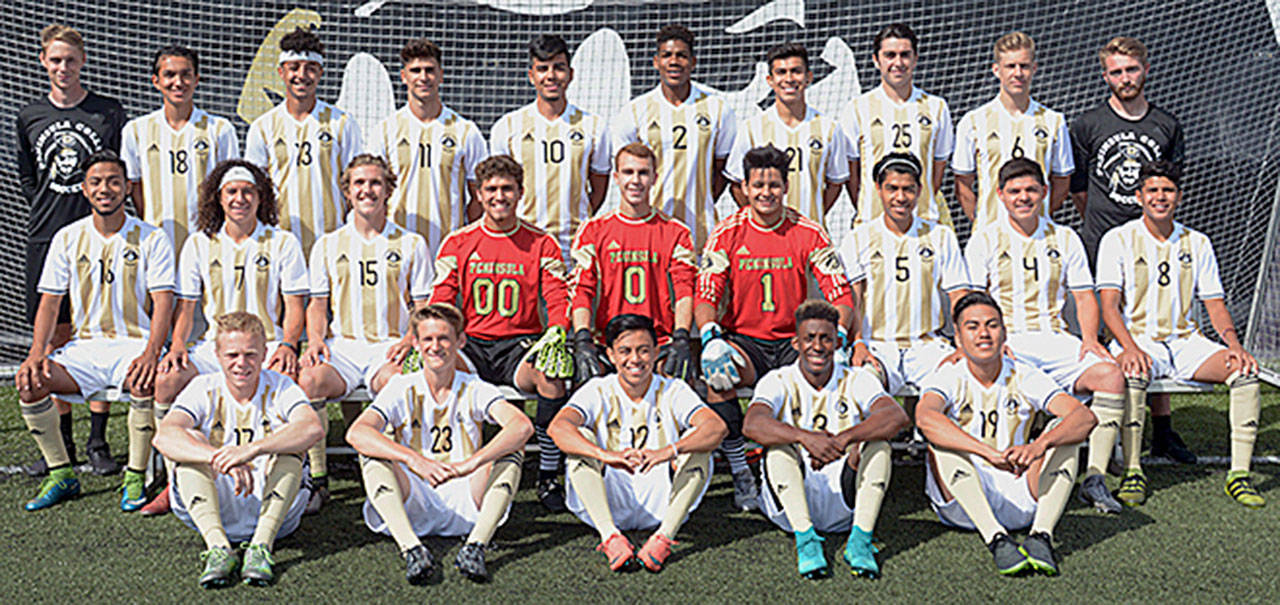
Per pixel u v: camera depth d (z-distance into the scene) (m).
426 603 3.17
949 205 6.77
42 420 3.90
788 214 4.19
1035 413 3.72
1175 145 4.82
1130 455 4.05
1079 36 6.91
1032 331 4.36
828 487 3.58
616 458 3.41
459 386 3.62
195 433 3.46
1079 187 4.99
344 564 3.43
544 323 4.24
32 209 4.68
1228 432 4.82
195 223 4.67
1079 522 3.80
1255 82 6.25
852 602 3.17
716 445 3.45
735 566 3.43
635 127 4.64
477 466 3.38
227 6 6.78
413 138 4.60
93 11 6.55
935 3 6.96
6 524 3.75
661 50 4.54
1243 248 5.98
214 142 4.65
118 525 3.75
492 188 3.98
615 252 4.16
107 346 4.20
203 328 4.63
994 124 4.77
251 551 3.30
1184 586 3.28
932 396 3.64
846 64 7.08
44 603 3.15
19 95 6.09
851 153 4.78
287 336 4.14
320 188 4.68
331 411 5.19
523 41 6.93
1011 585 3.29
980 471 3.61
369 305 4.23
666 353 4.02
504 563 3.45
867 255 4.31
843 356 3.80
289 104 4.68
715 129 4.64
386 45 7.05
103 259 4.22
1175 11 6.59
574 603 3.17
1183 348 4.28
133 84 6.74
